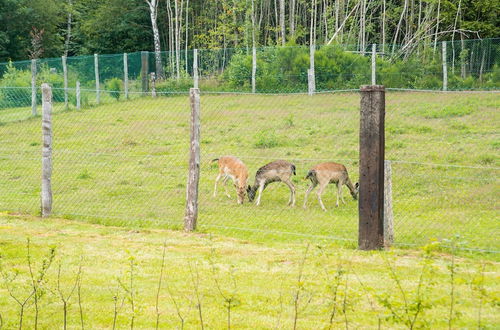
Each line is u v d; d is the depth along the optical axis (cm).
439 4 3794
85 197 1437
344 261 861
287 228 1175
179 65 3131
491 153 1680
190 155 1098
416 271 819
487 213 1238
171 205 1362
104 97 2650
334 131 1958
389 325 632
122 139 1989
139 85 2798
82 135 2052
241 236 1081
